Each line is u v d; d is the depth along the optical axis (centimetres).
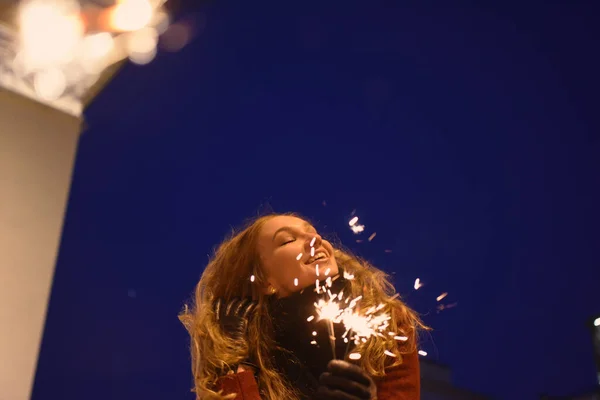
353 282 219
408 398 205
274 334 213
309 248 219
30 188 379
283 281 216
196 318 230
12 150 378
